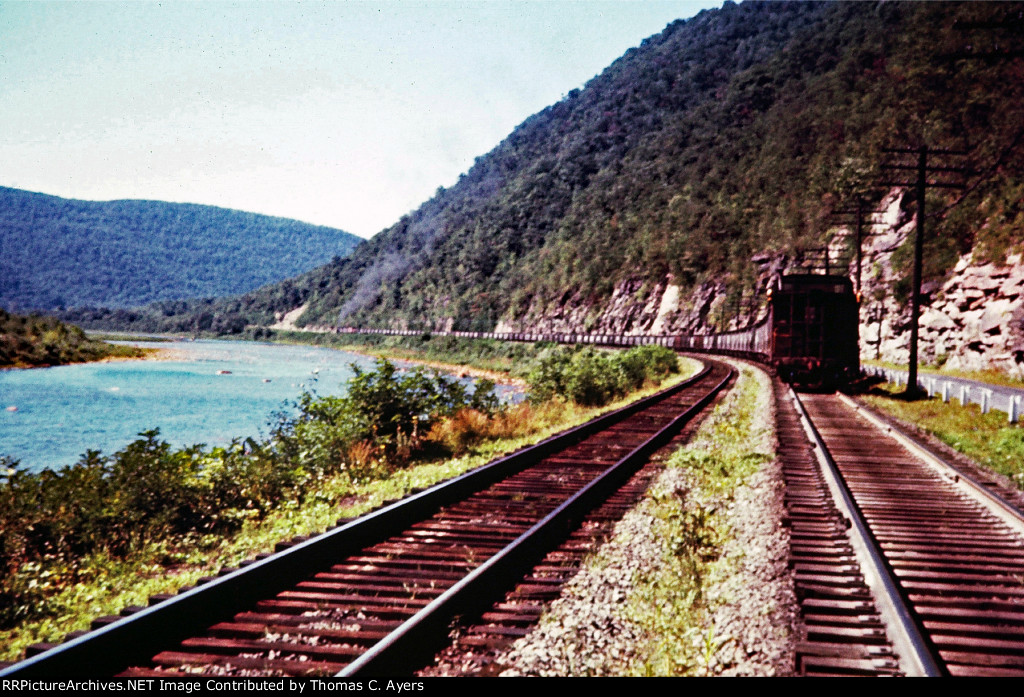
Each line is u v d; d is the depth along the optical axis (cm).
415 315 17175
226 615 499
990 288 3231
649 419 1838
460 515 827
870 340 4962
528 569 616
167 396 3853
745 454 1203
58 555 798
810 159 10069
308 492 1082
